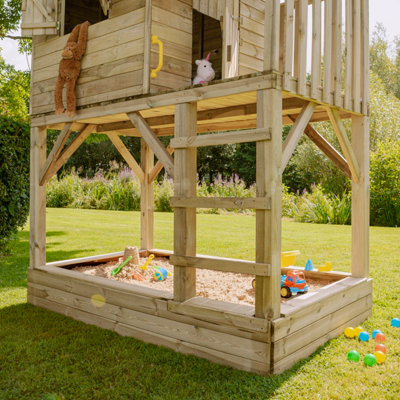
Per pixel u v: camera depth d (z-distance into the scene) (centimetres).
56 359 389
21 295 606
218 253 910
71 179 2109
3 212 828
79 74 512
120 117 502
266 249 348
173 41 458
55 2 523
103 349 409
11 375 359
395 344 418
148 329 427
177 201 403
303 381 339
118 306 457
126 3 457
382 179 1423
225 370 357
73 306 508
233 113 513
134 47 448
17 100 1619
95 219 1544
